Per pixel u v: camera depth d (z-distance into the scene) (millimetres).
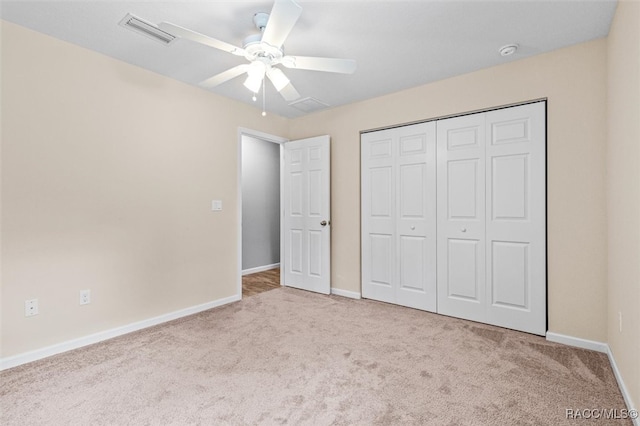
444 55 2549
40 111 2227
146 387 1854
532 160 2605
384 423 1544
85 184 2447
